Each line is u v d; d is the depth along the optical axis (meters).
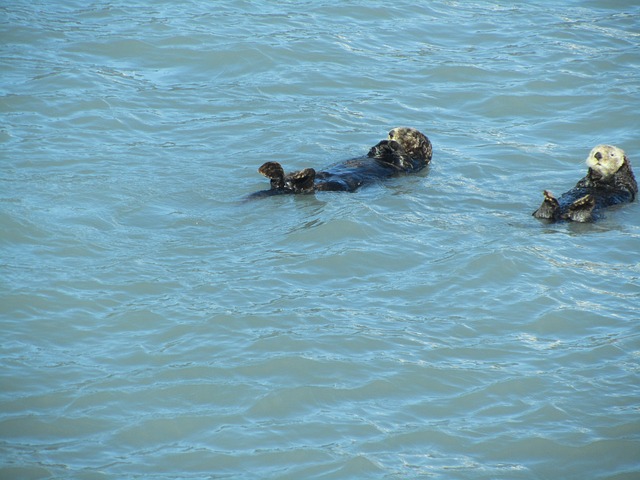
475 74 29.80
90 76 27.70
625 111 27.02
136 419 12.66
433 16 35.22
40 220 18.30
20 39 30.19
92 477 11.44
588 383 13.93
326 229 18.69
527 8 36.44
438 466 12.09
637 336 15.20
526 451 12.47
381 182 22.36
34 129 23.78
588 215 19.97
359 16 34.66
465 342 14.93
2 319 14.73
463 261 17.55
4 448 11.87
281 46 30.98
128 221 18.80
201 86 28.06
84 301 15.48
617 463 12.30
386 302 16.08
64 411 12.68
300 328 14.98
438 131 25.97
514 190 22.00
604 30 33.81
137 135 24.09
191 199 20.22
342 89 28.42
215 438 12.41
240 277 16.64
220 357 14.10
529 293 16.56
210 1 35.38
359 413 13.08
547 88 28.80
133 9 33.84
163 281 16.31
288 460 12.06
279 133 24.83
